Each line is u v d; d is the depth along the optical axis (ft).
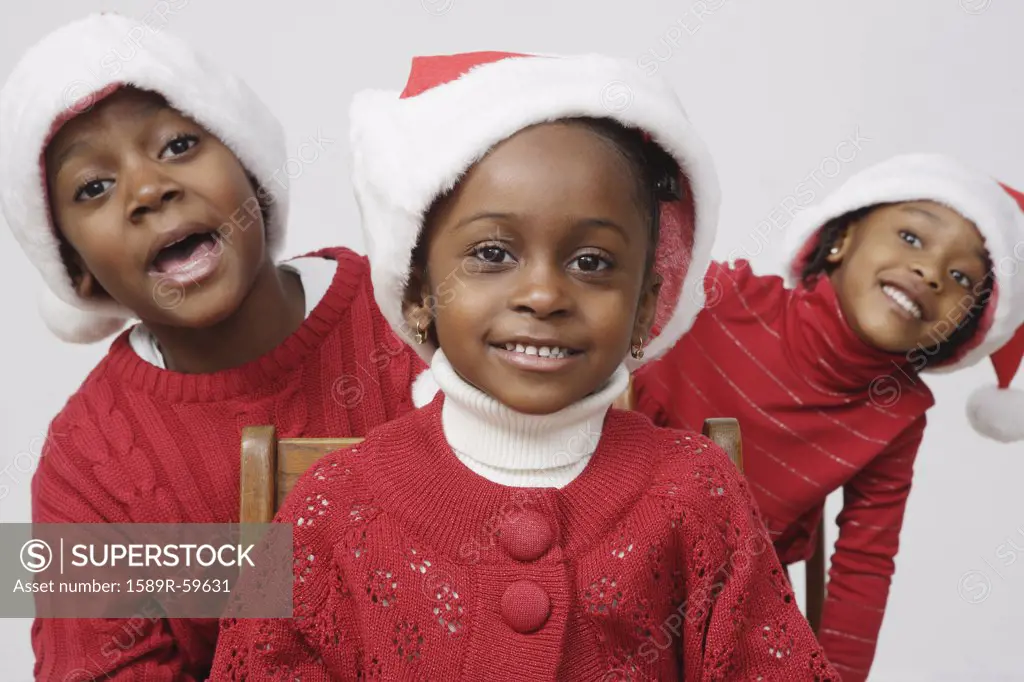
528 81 2.59
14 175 3.22
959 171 4.20
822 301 4.45
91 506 3.41
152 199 3.14
